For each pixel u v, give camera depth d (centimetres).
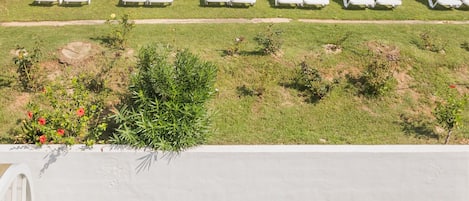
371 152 588
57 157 563
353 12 1123
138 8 1080
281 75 788
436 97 767
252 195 613
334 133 673
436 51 895
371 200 625
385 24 1045
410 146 603
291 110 714
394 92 769
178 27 963
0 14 1018
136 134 577
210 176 595
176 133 570
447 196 626
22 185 501
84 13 1045
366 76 773
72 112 602
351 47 880
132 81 619
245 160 584
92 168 576
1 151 550
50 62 769
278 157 584
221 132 657
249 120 688
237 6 1119
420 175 609
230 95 737
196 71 610
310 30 967
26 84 714
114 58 793
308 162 589
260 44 880
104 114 663
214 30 954
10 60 769
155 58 641
